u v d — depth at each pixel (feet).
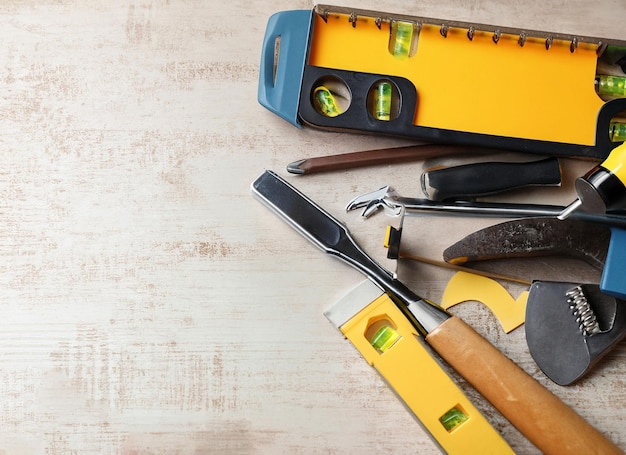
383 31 3.24
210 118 3.32
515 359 3.07
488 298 3.12
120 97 3.34
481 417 2.79
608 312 2.99
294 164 3.21
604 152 3.13
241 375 3.09
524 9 3.42
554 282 3.00
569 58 3.21
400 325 2.93
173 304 3.15
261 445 3.04
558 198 3.23
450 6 3.43
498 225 3.01
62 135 3.30
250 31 3.40
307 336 3.11
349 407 3.05
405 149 3.23
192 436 3.06
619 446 2.97
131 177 3.26
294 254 3.19
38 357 3.12
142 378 3.10
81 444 3.06
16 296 3.16
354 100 3.18
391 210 3.20
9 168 3.27
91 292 3.16
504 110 3.18
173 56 3.37
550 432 2.78
